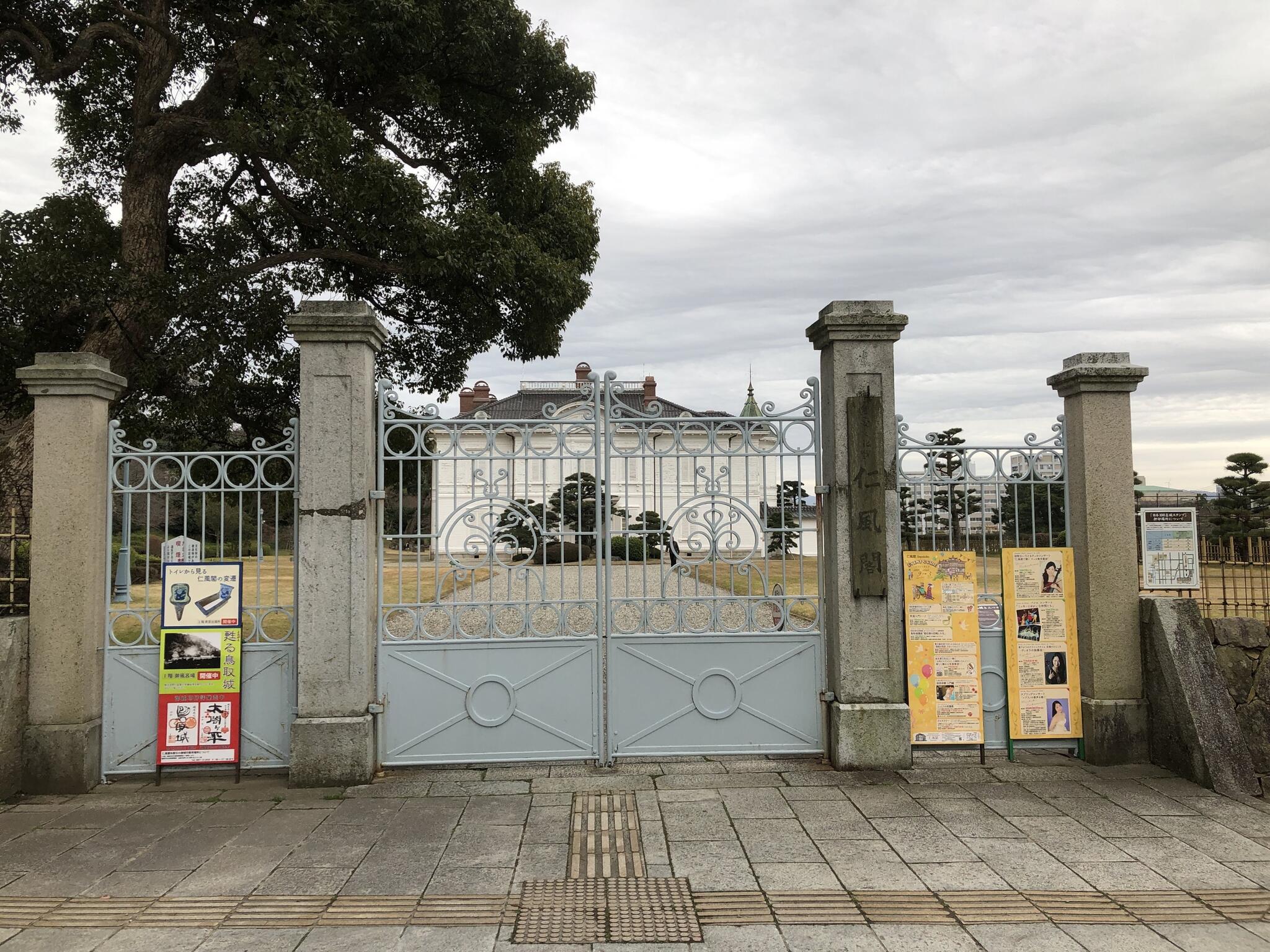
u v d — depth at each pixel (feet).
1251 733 17.52
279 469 18.24
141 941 10.91
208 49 36.96
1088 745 18.62
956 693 18.34
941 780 17.38
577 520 18.90
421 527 18.34
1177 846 13.87
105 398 18.08
